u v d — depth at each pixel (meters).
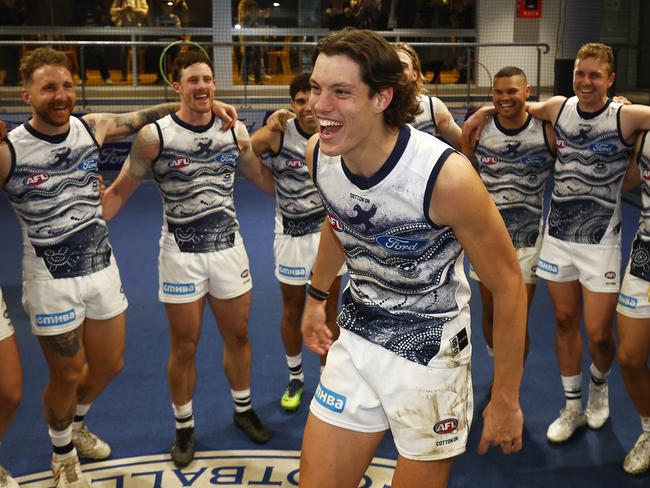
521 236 3.77
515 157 3.68
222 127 3.24
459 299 2.07
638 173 3.33
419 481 2.08
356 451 2.11
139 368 4.33
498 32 11.27
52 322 2.95
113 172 9.45
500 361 2.01
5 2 10.72
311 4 11.42
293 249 3.74
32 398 3.96
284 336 3.86
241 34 11.29
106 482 3.19
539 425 3.68
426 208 1.87
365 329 2.10
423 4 11.19
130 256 6.54
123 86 10.61
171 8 11.09
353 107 1.77
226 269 3.30
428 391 2.04
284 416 3.78
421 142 1.88
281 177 3.69
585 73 3.24
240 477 3.22
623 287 3.15
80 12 10.95
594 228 3.37
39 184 2.89
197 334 3.30
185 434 3.35
